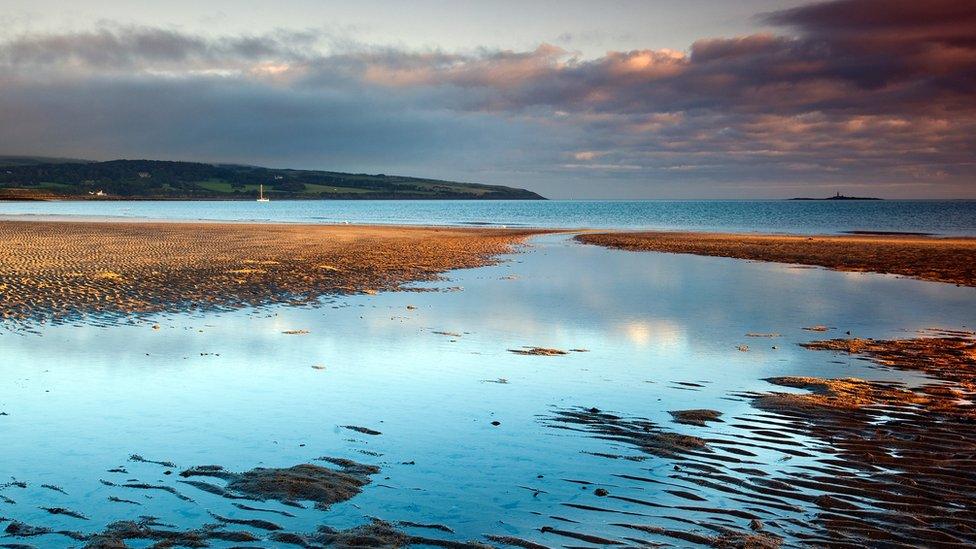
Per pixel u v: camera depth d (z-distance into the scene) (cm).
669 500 649
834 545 556
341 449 787
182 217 9150
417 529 585
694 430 864
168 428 853
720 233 6456
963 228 8094
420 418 910
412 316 1731
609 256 3750
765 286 2442
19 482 679
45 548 542
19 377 1078
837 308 1944
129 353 1252
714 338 1495
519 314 1786
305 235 4856
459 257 3516
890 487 677
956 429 865
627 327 1616
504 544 558
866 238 5581
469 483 690
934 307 1977
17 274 2198
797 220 10838
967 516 612
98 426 856
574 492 668
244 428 858
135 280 2189
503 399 1006
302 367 1182
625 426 880
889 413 934
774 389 1076
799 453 778
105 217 8331
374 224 7712
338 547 548
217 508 621
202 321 1590
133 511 613
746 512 621
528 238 5366
